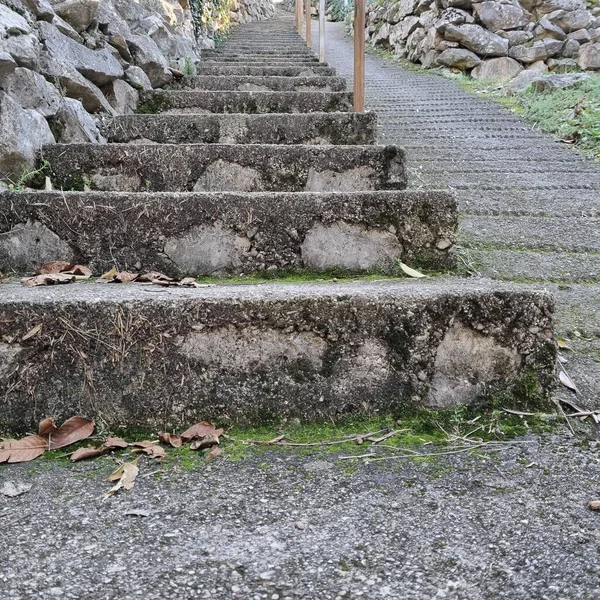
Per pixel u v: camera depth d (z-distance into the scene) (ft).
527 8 22.31
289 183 8.11
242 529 3.48
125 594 2.98
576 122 13.76
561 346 5.75
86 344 4.57
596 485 3.85
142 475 4.06
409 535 3.42
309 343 4.67
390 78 22.24
